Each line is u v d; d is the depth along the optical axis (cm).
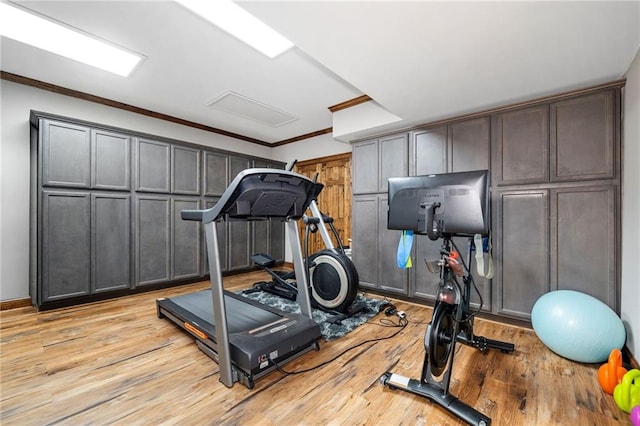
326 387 174
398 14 153
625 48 181
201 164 432
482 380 180
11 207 305
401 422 144
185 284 415
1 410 153
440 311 163
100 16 204
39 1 189
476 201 157
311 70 282
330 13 153
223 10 200
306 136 519
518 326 265
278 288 372
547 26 160
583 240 235
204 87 321
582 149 237
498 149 277
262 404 158
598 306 199
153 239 379
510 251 268
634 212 195
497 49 184
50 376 184
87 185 324
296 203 215
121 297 354
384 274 359
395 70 213
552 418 147
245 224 494
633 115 198
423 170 329
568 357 200
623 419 146
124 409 154
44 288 297
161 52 251
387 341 236
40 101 318
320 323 274
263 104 371
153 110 395
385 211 359
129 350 220
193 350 221
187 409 154
